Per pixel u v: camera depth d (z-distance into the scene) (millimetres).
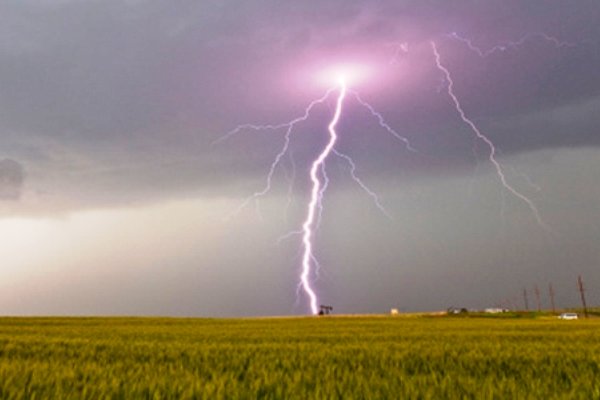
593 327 32625
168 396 5629
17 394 5469
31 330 27156
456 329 29328
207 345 14258
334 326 36344
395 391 5992
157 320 54906
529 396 5605
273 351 12008
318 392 5773
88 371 7523
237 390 5949
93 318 59438
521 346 13680
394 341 16750
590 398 5586
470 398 5664
